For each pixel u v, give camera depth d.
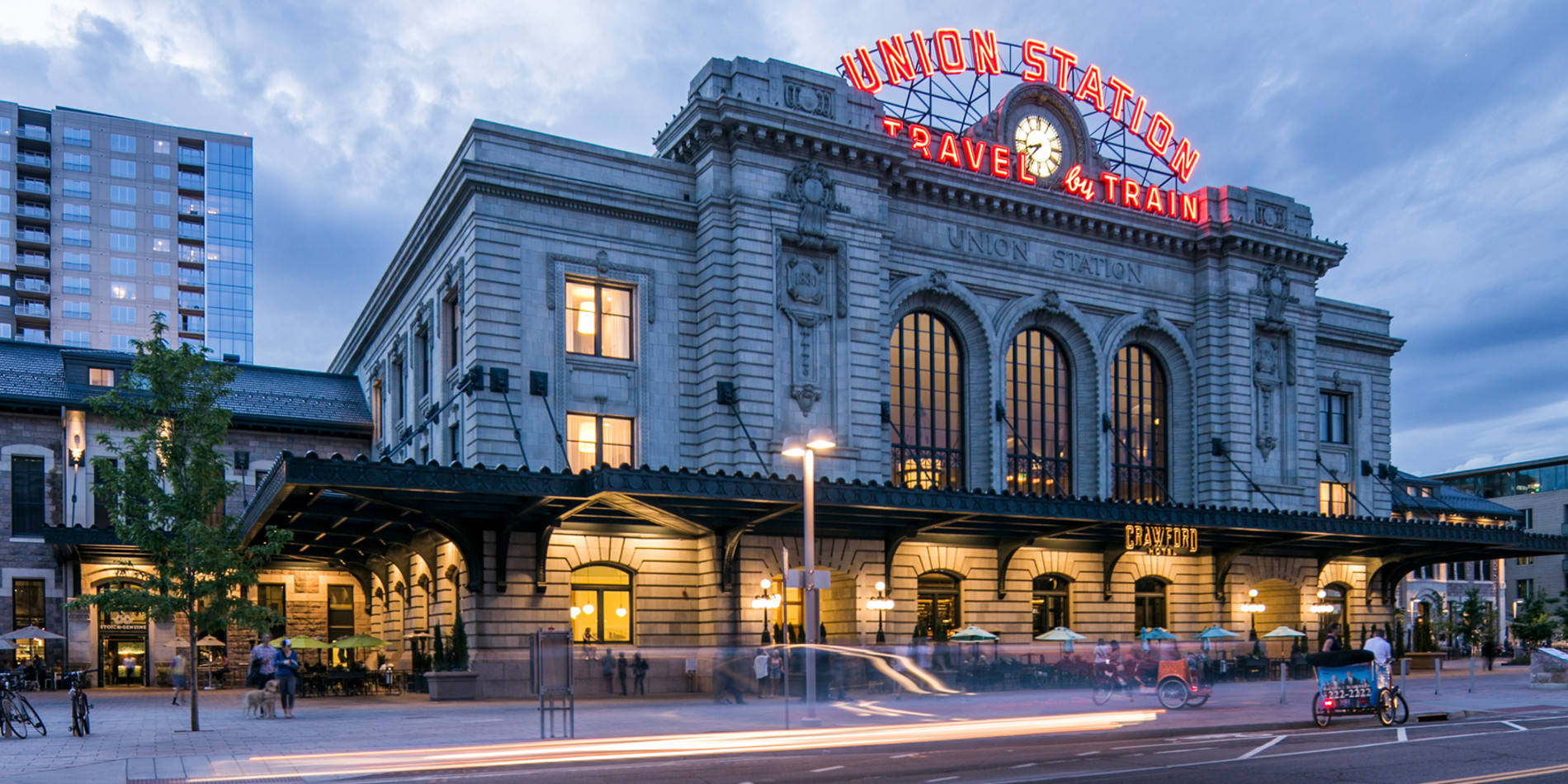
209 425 29.11
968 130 50.03
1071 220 50.91
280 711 33.34
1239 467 52.44
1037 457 50.28
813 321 42.31
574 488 32.31
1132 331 52.94
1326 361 62.50
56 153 130.00
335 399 61.78
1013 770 18.02
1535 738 22.50
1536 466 109.75
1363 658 25.83
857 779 17.08
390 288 52.75
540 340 39.31
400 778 17.62
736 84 41.62
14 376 52.94
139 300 132.25
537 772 18.30
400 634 49.78
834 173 43.53
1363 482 62.47
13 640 50.19
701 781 17.02
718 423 40.16
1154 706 31.08
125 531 28.16
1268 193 55.81
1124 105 55.41
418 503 33.81
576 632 38.81
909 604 44.09
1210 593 52.12
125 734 25.95
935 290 47.34
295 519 36.62
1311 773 17.30
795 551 40.81
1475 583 79.88
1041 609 48.69
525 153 39.91
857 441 42.34
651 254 41.81
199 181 138.62
